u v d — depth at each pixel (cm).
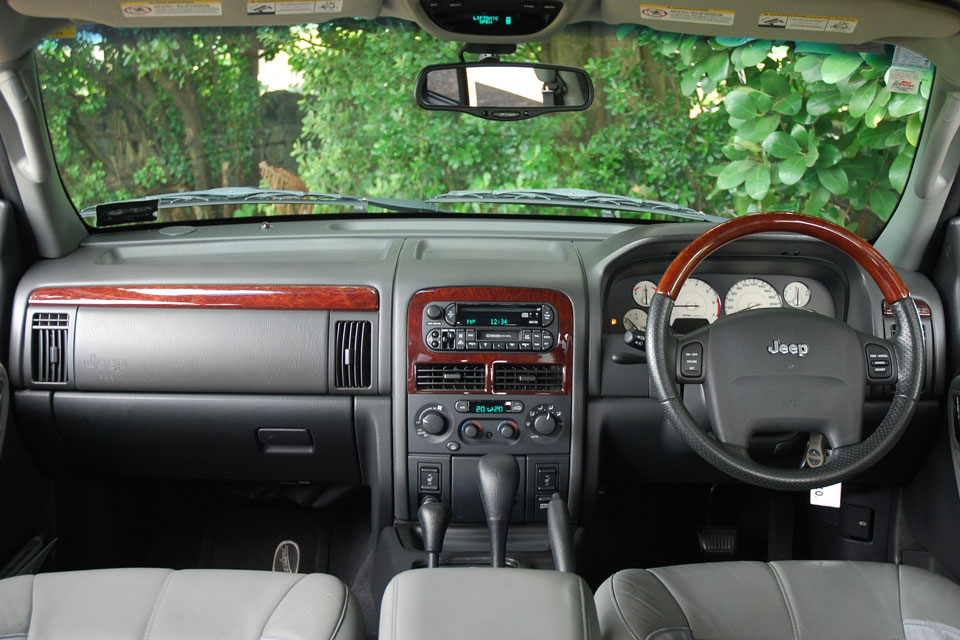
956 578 251
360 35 281
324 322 235
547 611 137
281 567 296
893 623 166
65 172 260
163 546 304
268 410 240
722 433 198
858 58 250
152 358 238
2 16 198
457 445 234
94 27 246
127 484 295
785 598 172
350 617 156
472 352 231
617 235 250
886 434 196
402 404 234
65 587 164
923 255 245
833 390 196
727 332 199
